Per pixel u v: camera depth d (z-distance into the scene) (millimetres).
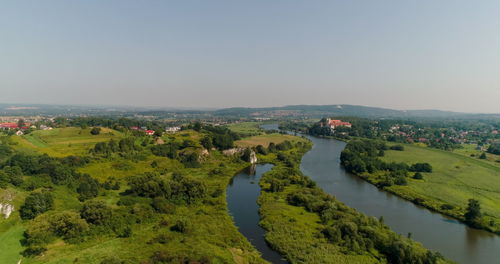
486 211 99062
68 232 66688
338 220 83312
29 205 72875
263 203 104312
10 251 59156
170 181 104625
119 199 93625
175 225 79250
